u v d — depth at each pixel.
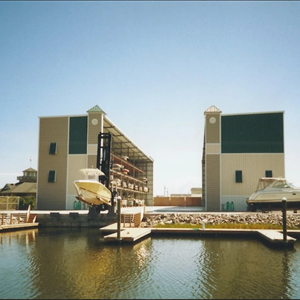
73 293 12.92
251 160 41.09
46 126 45.16
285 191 35.03
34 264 17.20
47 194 43.84
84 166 43.44
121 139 55.31
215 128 42.31
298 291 13.27
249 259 18.23
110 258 18.47
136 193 70.88
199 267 16.62
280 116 41.44
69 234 27.62
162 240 24.28
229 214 32.25
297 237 24.81
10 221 30.38
